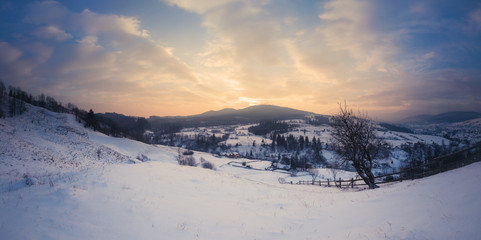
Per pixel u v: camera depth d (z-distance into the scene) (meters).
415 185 11.48
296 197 14.25
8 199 8.44
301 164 119.88
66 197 8.84
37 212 7.52
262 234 7.69
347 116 21.42
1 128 40.41
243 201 12.49
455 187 8.30
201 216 9.27
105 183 11.34
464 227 5.12
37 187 9.99
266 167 108.31
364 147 20.36
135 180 12.95
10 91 98.75
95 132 88.31
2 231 6.25
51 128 63.50
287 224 8.67
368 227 7.01
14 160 26.20
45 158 31.41
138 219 8.16
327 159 145.75
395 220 6.96
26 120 63.72
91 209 8.28
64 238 6.27
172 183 13.98
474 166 11.20
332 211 9.99
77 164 35.12
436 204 7.21
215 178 18.25
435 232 5.37
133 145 82.06
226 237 7.38
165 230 7.59
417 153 122.88
